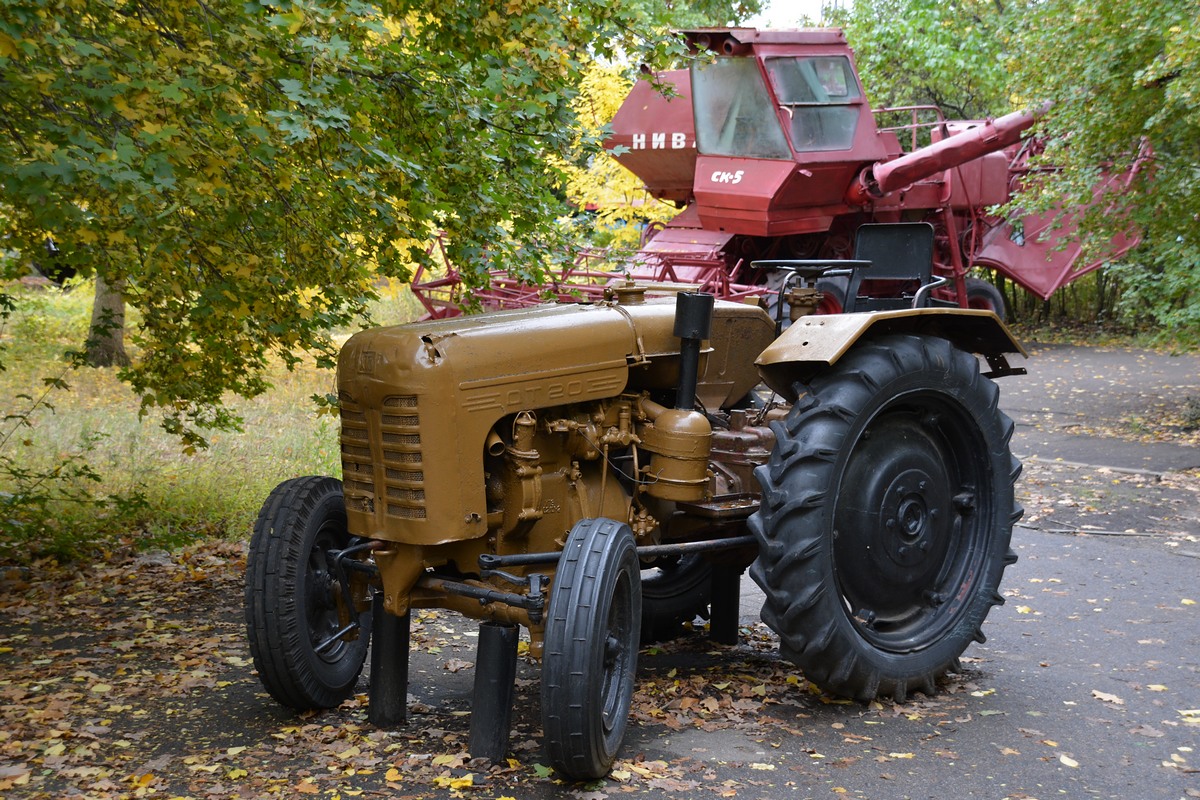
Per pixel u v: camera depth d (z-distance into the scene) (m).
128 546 6.58
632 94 14.27
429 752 3.85
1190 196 9.92
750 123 13.50
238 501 7.27
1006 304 19.22
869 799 3.52
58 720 4.08
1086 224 10.93
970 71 19.22
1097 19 9.95
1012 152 15.95
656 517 4.58
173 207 4.25
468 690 4.58
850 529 4.53
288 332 5.43
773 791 3.57
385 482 3.83
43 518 6.62
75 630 5.21
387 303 15.41
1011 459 4.94
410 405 3.72
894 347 4.52
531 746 3.95
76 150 3.84
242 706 4.31
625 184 14.88
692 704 4.38
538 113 5.07
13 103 4.15
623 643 3.85
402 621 4.12
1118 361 15.19
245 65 4.35
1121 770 3.77
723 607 5.27
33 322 14.04
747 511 4.52
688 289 5.26
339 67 4.44
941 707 4.39
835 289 12.90
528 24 4.68
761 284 14.62
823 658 4.24
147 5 4.43
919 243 4.99
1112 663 4.92
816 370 4.56
